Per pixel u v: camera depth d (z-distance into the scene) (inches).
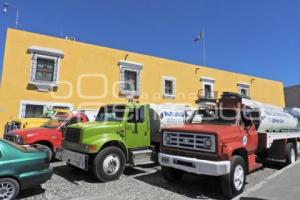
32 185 252.8
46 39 759.7
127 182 324.8
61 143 391.5
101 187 301.6
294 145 451.5
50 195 269.6
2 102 680.4
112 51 870.4
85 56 816.9
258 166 328.5
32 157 255.8
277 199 228.2
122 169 341.4
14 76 701.9
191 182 327.3
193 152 280.5
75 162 329.4
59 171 377.1
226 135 275.0
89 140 324.2
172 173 316.8
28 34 735.1
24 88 710.5
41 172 259.8
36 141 399.5
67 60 784.3
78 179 335.6
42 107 733.3
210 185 315.0
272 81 1402.6
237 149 288.5
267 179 301.7
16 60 709.3
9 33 709.3
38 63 745.0
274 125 394.3
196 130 281.7
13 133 407.8
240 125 311.0
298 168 367.9
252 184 320.8
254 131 328.2
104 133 339.6
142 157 370.9
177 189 297.7
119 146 352.5
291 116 469.7
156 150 407.8
